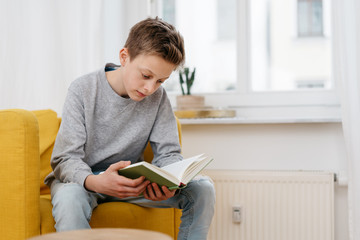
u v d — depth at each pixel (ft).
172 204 4.70
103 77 4.86
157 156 5.06
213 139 6.95
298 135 6.78
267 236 6.54
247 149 6.87
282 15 7.38
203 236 4.56
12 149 4.10
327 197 6.42
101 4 6.84
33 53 6.84
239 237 6.61
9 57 6.75
